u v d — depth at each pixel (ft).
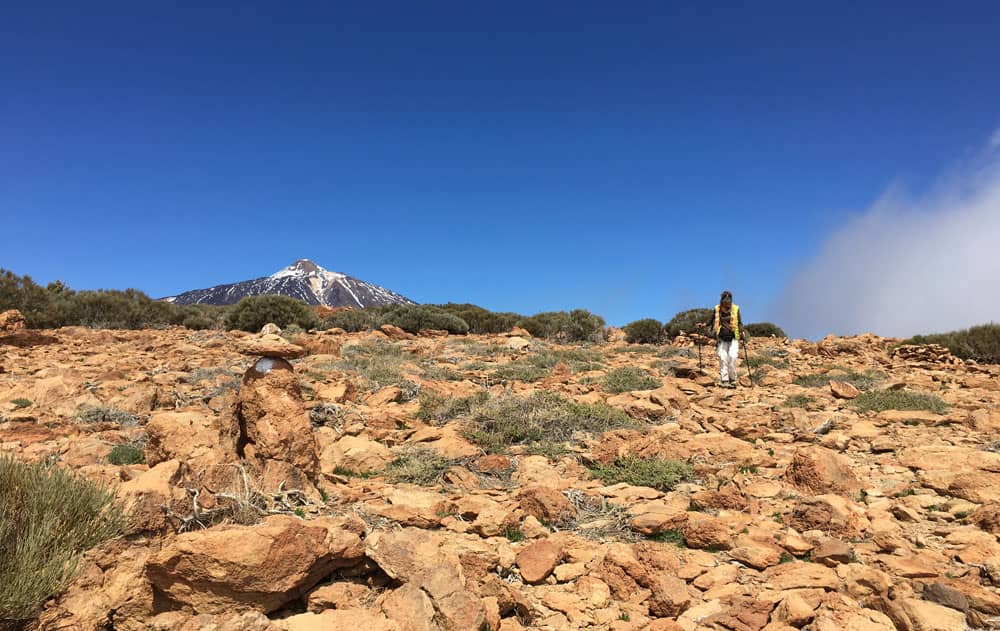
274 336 23.88
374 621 13.64
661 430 34.68
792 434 34.83
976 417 35.14
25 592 13.29
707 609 15.39
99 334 82.94
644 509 22.94
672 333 110.73
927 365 71.00
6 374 49.47
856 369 64.69
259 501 19.52
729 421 36.40
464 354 74.90
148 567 14.29
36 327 92.89
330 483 25.13
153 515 15.57
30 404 38.19
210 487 18.33
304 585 15.46
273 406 22.77
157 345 71.31
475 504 23.07
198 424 25.57
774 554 18.30
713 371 65.00
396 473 27.99
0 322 76.23
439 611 14.21
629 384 50.85
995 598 14.70
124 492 15.89
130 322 104.88
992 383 52.49
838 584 16.26
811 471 25.41
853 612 14.51
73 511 15.23
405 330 110.83
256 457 22.26
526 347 83.05
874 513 21.76
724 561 18.61
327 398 40.78
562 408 38.73
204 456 21.25
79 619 13.74
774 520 22.06
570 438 34.96
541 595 16.72
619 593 16.81
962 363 72.59
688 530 20.07
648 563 17.58
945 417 36.81
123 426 35.09
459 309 142.31
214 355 63.82
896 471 27.61
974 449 29.58
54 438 30.91
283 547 14.78
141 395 38.93
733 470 27.73
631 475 27.37
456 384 49.03
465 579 15.74
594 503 24.32
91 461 27.07
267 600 14.74
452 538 19.21
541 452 32.32
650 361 72.18
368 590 15.98
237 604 14.47
